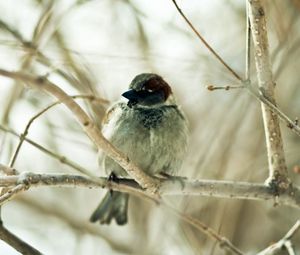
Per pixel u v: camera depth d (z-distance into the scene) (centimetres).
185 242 1137
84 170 721
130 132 912
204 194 838
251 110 1246
